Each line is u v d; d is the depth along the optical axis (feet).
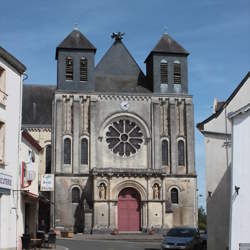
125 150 189.98
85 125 189.47
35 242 100.99
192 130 193.16
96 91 194.49
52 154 186.60
